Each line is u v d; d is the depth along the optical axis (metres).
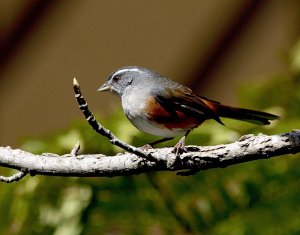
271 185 10.96
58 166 7.16
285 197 10.82
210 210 11.14
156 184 11.11
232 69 14.12
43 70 14.12
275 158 10.90
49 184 10.80
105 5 14.26
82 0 14.23
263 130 10.98
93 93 14.18
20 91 14.07
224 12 14.20
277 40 14.20
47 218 10.82
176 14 14.27
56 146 10.59
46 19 14.14
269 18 14.27
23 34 14.09
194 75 14.15
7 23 14.05
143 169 7.10
